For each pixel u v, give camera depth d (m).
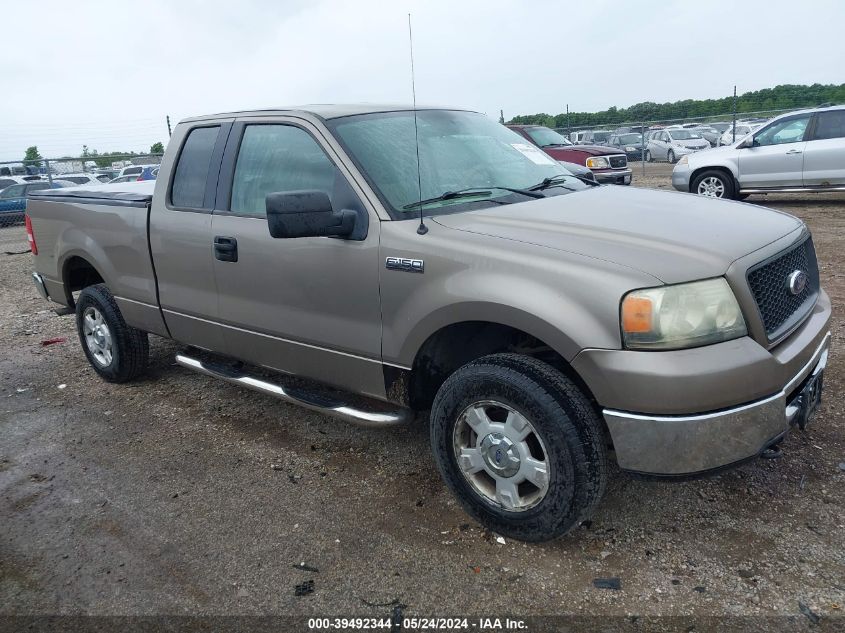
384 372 3.32
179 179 4.27
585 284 2.61
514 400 2.78
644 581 2.71
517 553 2.93
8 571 3.03
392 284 3.13
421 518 3.23
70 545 3.20
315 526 3.22
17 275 10.30
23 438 4.39
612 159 14.16
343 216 3.21
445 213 3.24
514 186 3.66
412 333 3.09
